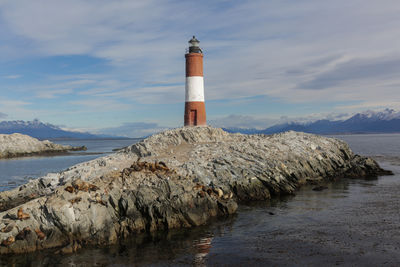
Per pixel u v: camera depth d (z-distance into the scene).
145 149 46.66
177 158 42.50
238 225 28.62
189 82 55.72
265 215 31.31
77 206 26.05
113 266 21.45
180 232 27.28
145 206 28.36
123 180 30.75
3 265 21.97
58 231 25.19
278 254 22.69
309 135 64.69
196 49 55.66
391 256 21.92
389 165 67.69
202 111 56.12
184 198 29.62
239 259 22.08
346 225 28.05
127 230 27.03
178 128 53.56
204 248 24.02
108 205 27.58
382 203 34.97
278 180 40.25
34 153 121.75
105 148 173.38
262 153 47.56
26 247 24.02
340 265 20.92
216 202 31.58
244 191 37.25
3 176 62.72
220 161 40.81
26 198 36.78
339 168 54.00
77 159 99.56
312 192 40.91
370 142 181.25
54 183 38.69
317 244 24.16
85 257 22.88
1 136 120.12
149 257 22.69
